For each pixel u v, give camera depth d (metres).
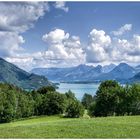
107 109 99.12
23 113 127.31
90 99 155.00
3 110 114.88
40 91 164.75
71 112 118.94
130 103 97.12
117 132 34.84
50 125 41.19
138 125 39.62
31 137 32.69
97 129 36.75
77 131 35.66
